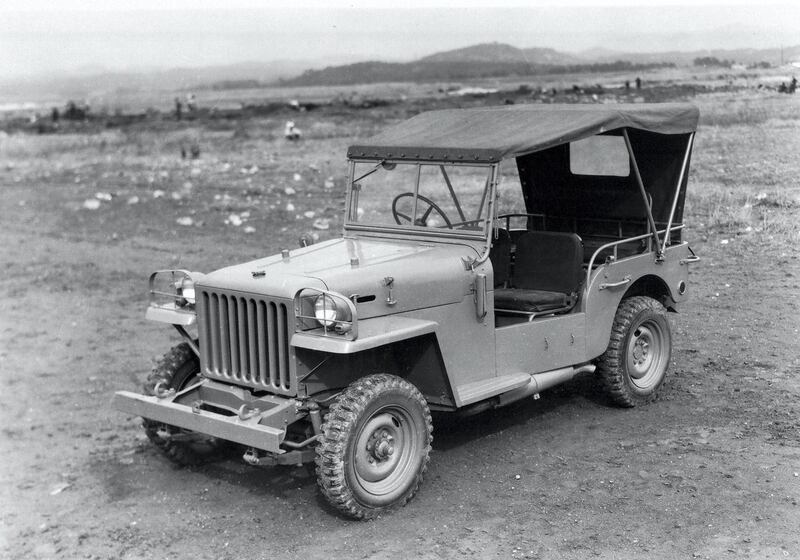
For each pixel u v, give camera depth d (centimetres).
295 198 1691
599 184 713
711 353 739
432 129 622
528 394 568
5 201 1994
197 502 516
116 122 3322
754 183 1332
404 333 470
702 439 565
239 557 445
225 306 498
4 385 763
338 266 511
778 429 574
